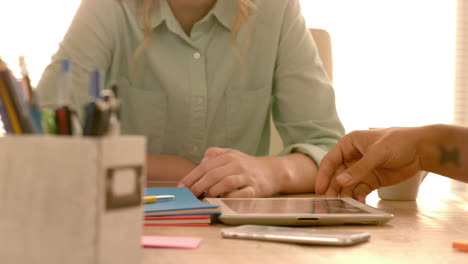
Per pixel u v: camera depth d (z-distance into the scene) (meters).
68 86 0.36
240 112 1.38
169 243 0.46
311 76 1.32
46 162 0.32
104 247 0.33
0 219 0.33
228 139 1.39
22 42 2.81
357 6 3.02
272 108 1.46
